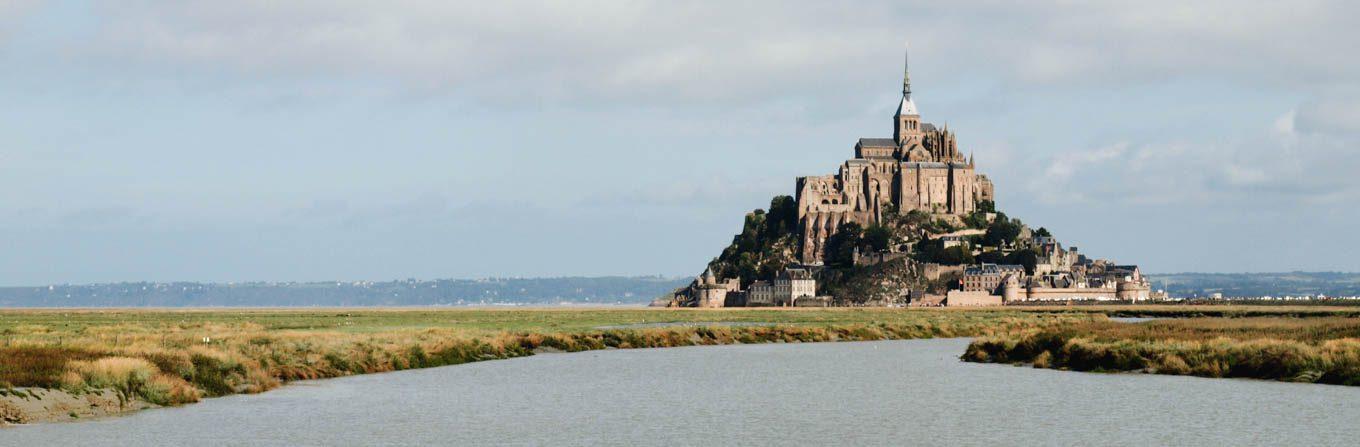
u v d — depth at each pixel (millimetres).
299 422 127750
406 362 194750
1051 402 145750
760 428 126625
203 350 160125
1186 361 179375
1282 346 173875
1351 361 163125
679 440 119062
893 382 173375
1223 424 125938
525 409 141000
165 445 111938
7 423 118938
